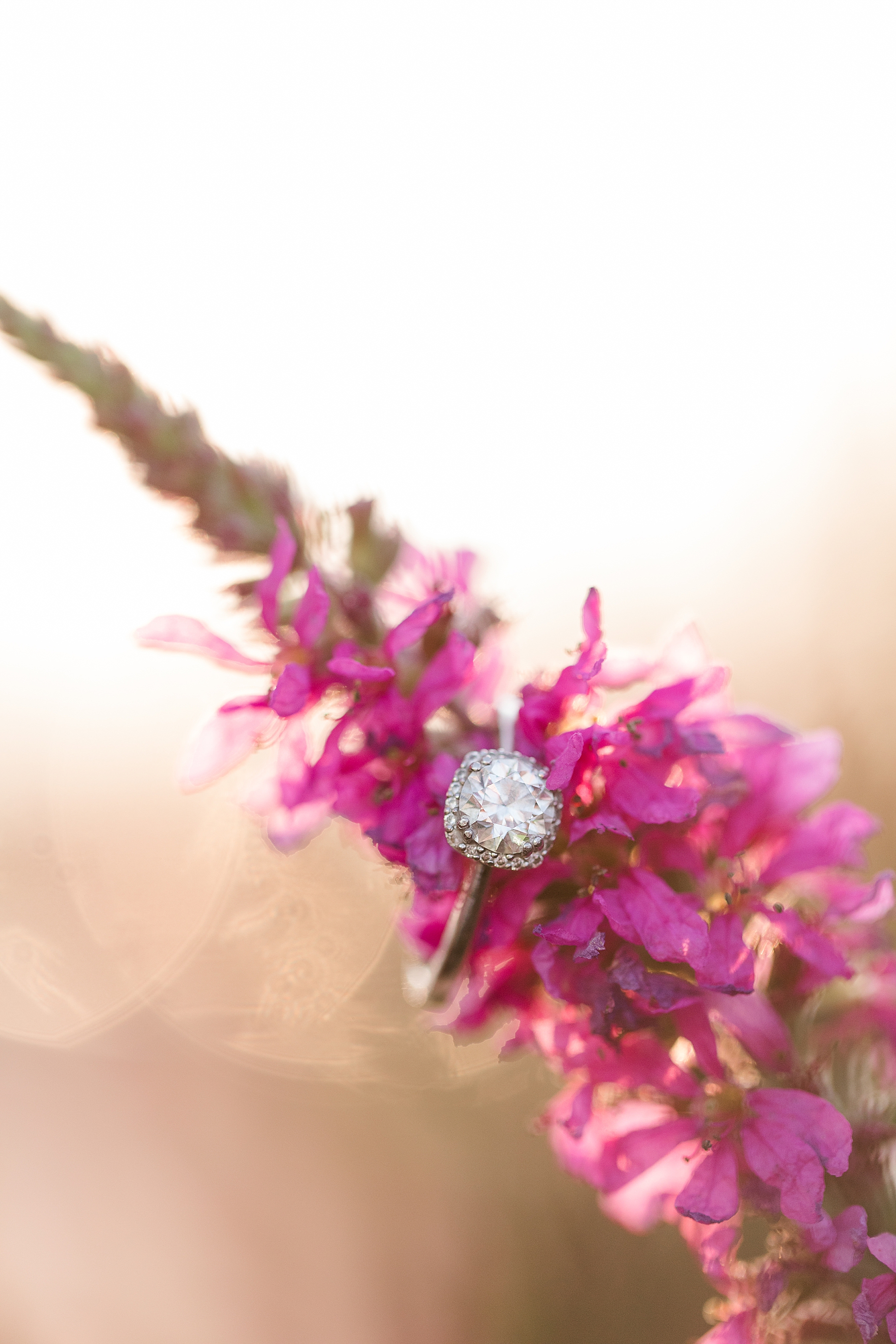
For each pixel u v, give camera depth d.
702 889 0.27
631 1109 0.27
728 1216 0.26
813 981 0.27
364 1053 0.41
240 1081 0.53
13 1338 0.56
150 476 0.28
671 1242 0.41
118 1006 0.37
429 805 0.27
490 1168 0.45
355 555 0.28
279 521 0.27
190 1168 0.56
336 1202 0.52
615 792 0.26
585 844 0.27
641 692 0.27
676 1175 0.28
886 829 0.41
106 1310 0.55
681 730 0.27
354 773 0.27
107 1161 0.58
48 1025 0.36
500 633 0.28
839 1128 0.26
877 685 0.43
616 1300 0.42
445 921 0.28
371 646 0.28
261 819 0.29
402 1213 0.49
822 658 0.44
